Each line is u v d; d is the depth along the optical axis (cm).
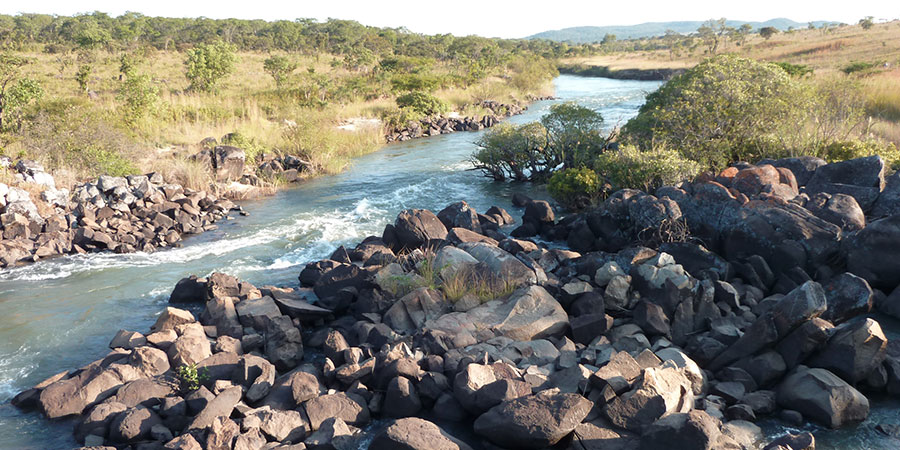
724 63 2108
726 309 1070
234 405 825
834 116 1934
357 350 979
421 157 3195
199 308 1281
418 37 12862
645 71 8569
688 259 1240
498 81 6775
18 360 1062
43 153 2203
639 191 1575
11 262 1603
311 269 1408
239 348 1034
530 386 838
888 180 1391
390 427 740
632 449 718
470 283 1190
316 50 8694
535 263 1251
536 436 729
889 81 2912
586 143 2325
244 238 1833
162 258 1658
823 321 872
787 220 1247
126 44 8000
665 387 787
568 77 10081
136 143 2545
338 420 800
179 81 4859
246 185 2489
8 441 815
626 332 1007
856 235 1180
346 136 3531
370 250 1501
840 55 6106
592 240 1570
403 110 4284
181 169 2386
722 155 1892
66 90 3900
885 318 1073
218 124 3173
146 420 805
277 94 4272
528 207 1772
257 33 11375
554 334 1048
